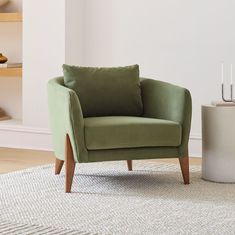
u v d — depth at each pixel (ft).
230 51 19.67
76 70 17.37
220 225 13.88
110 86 17.37
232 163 16.96
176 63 20.26
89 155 16.02
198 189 16.35
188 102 16.60
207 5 19.84
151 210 14.76
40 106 21.35
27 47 21.40
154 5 20.40
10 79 22.80
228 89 19.74
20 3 22.39
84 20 21.30
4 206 14.98
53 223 13.97
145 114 17.57
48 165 18.69
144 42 20.59
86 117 17.19
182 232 13.51
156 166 18.71
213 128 16.98
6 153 20.68
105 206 15.03
